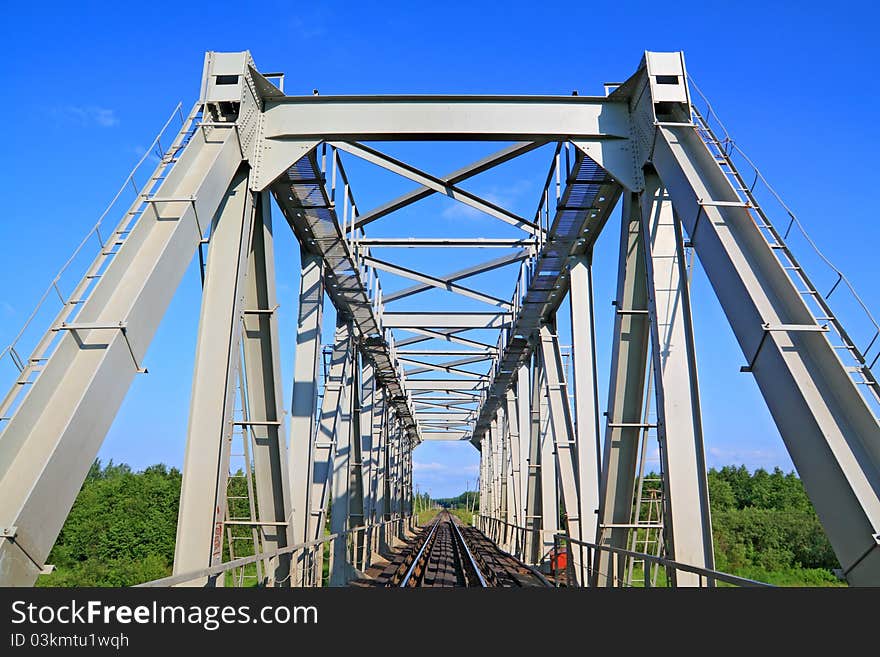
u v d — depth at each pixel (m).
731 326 7.88
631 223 11.36
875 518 5.84
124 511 35.62
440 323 26.98
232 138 10.22
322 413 19.00
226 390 9.74
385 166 14.69
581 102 11.68
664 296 10.16
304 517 13.97
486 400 36.84
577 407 15.89
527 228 17.12
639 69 10.88
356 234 17.25
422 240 19.23
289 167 11.42
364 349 25.09
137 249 7.97
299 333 15.16
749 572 32.47
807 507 46.59
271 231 11.84
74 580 30.42
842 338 6.84
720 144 9.12
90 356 6.87
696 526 9.12
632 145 11.41
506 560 27.83
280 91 11.53
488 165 14.55
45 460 5.89
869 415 6.13
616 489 11.51
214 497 9.30
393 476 39.09
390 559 28.80
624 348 11.45
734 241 8.10
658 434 9.77
